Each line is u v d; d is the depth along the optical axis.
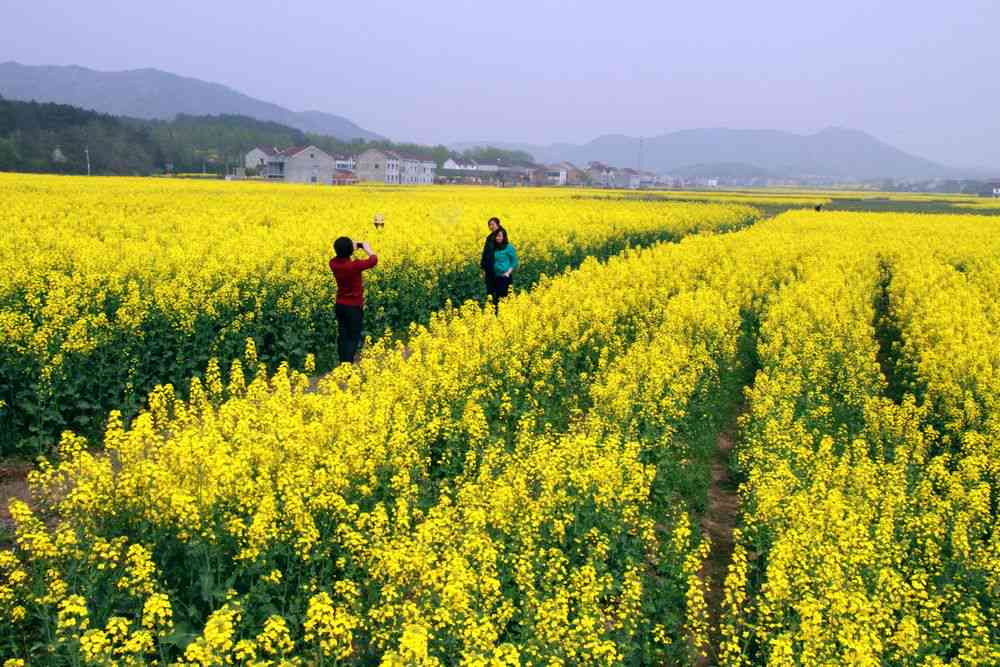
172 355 13.98
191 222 28.83
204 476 7.84
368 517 7.68
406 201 49.28
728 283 23.42
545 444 9.79
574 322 16.45
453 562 6.83
